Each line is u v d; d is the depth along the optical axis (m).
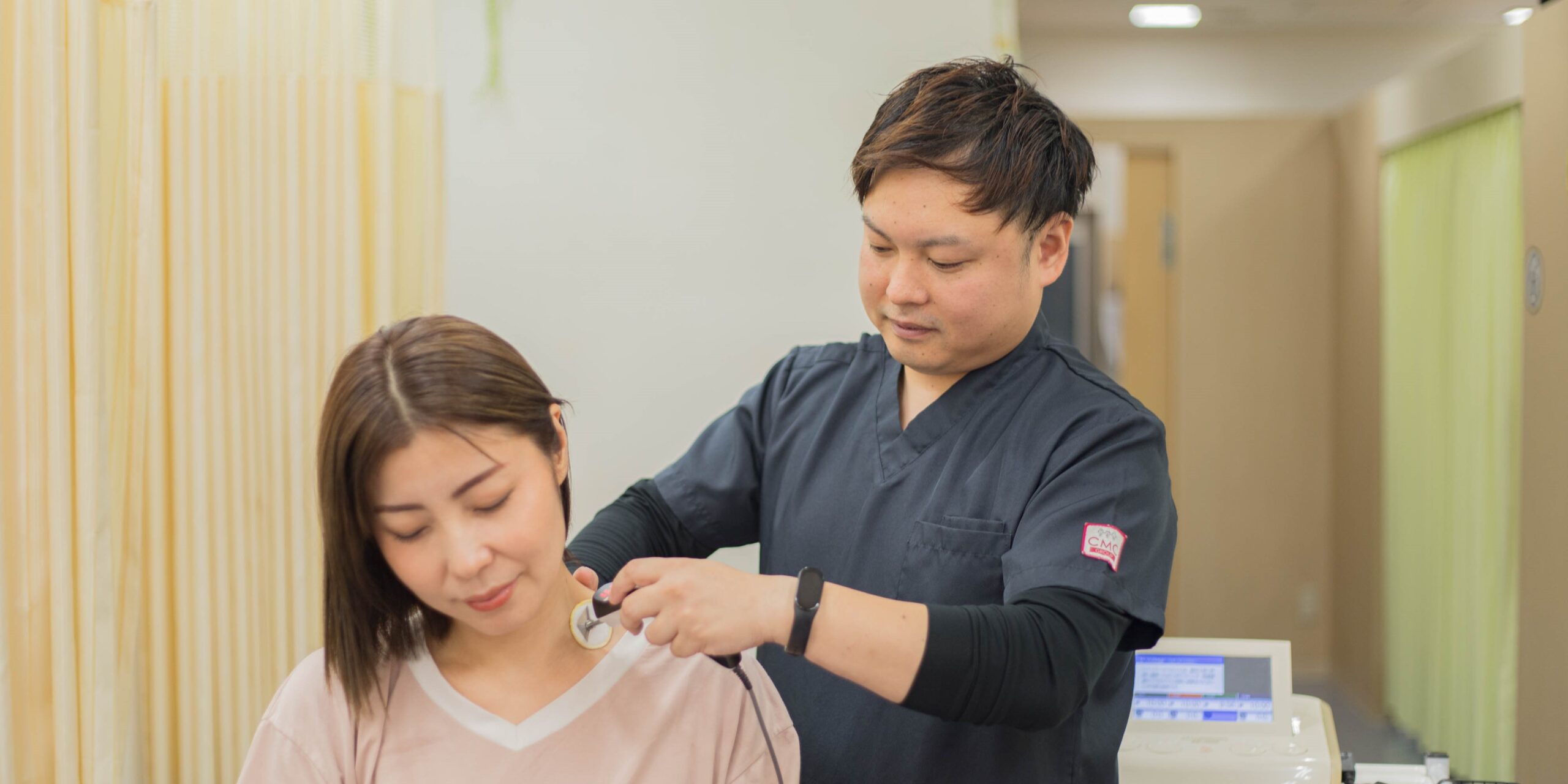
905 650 0.78
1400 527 3.05
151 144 1.33
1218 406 3.50
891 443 1.12
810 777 1.09
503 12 1.83
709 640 0.79
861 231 1.83
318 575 1.53
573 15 1.83
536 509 0.77
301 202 1.51
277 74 1.49
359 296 1.53
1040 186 0.95
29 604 1.25
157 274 1.37
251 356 1.50
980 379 1.08
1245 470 3.52
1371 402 3.18
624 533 1.19
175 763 1.51
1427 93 2.79
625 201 1.85
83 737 1.26
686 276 1.85
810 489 1.17
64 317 1.23
